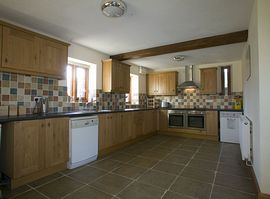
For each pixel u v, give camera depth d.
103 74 4.12
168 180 2.22
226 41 3.06
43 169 2.27
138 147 3.87
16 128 1.97
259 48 1.83
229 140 4.35
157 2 2.06
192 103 5.54
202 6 2.15
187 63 5.24
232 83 4.94
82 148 2.73
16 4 2.11
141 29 2.82
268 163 1.76
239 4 2.11
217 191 1.96
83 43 3.49
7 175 2.03
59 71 2.84
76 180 2.20
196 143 4.25
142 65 5.55
